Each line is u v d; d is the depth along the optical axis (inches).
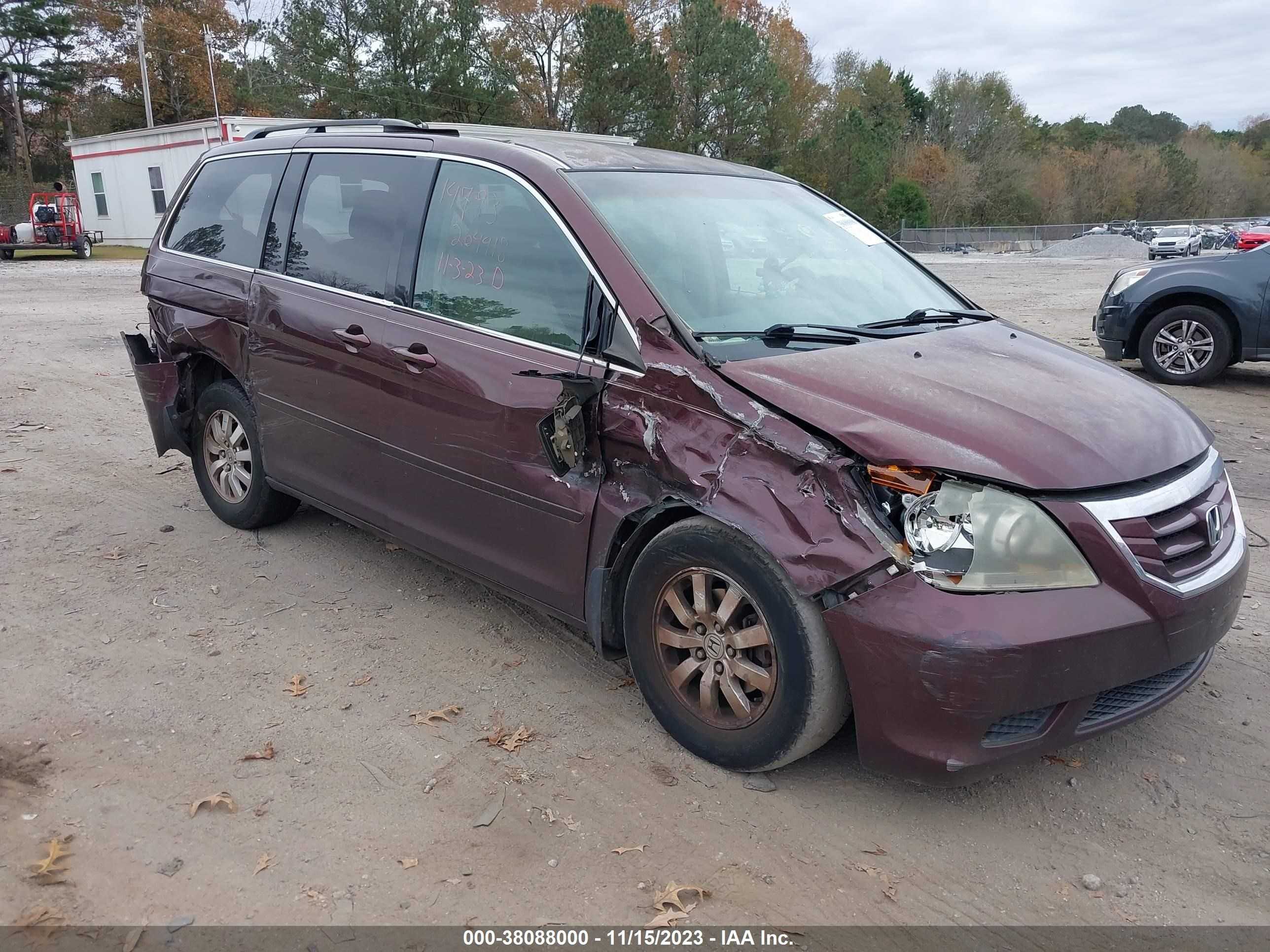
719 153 2076.8
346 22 1679.4
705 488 118.2
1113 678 108.7
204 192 208.5
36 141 2529.5
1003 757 108.0
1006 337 152.6
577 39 1975.9
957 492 107.7
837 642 110.7
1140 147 3841.0
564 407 131.5
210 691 146.2
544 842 114.4
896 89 3314.5
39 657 154.4
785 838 116.0
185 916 101.6
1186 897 108.3
